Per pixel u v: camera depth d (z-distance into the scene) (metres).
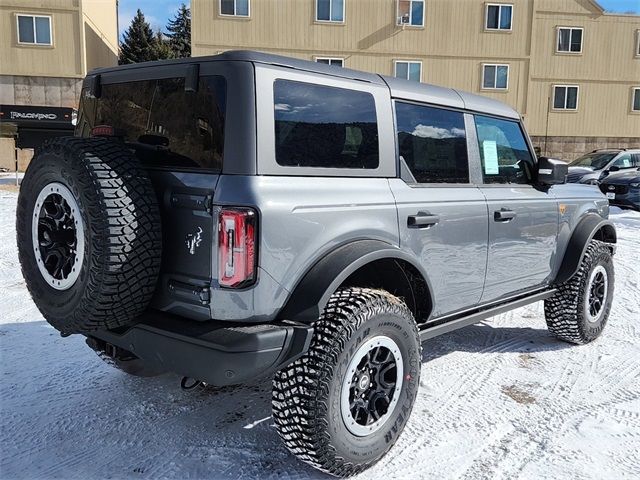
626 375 4.15
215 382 2.44
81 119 3.43
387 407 2.91
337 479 2.80
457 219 3.46
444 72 23.91
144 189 2.53
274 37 22.22
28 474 2.78
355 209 2.84
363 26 22.89
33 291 2.77
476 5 23.70
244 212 2.42
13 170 23.83
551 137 25.59
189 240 2.56
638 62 25.69
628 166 14.00
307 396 2.55
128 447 3.05
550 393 3.81
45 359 4.21
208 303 2.51
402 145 3.25
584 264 4.61
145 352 2.66
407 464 2.92
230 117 2.50
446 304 3.55
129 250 2.44
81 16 22.58
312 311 2.55
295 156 2.66
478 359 4.43
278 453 3.01
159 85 2.82
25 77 22.58
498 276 3.93
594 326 4.82
